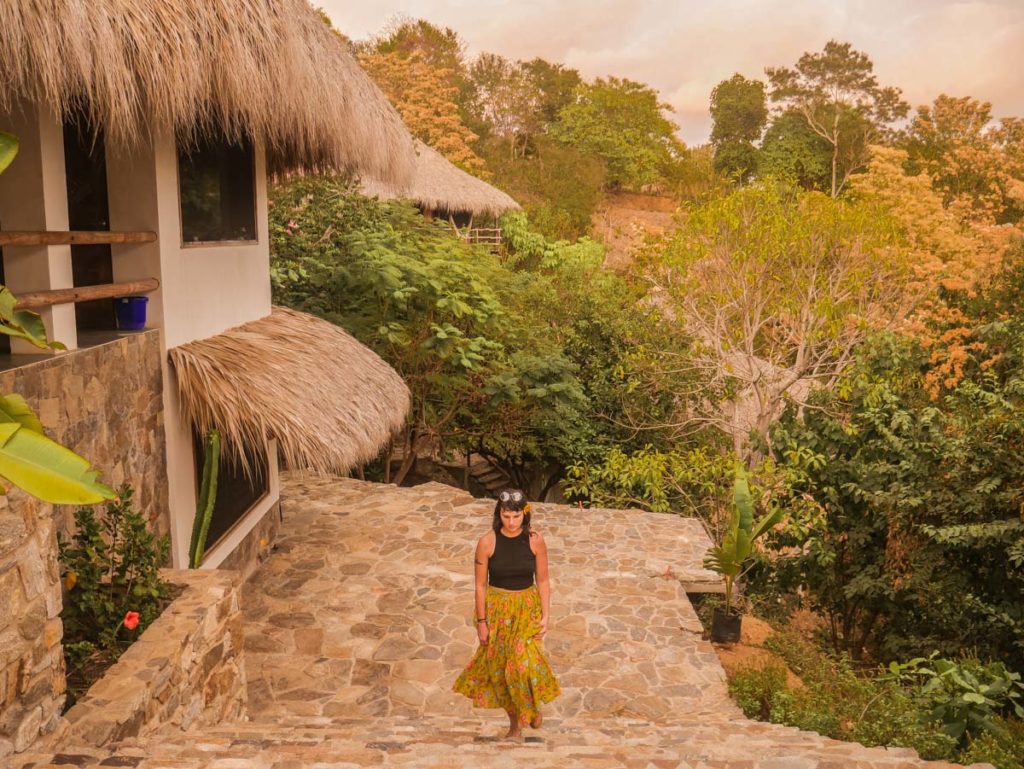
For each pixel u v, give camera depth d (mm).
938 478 9844
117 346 5859
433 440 16547
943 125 43125
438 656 7242
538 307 17031
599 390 16312
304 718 5770
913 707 6746
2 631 3135
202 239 7652
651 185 58625
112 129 4902
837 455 11906
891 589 10406
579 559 9719
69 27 3838
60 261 5277
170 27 4648
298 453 6793
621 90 58500
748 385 15148
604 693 6773
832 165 54906
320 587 8609
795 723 6262
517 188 41688
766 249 14016
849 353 14930
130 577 4992
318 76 6773
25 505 3318
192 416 7109
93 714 3641
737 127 66062
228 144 8188
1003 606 9547
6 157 2594
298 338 8812
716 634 8328
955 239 22750
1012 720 8047
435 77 38688
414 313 13703
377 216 14852
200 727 4668
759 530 8195
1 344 5320
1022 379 9789
